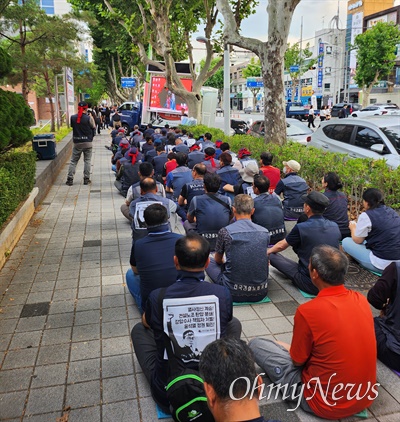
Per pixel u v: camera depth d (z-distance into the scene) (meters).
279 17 10.72
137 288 4.46
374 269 5.08
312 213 4.66
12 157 7.79
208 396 1.77
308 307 2.91
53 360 3.74
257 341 3.45
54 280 5.40
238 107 90.56
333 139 10.05
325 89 58.53
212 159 8.68
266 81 11.36
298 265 4.95
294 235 4.66
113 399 3.26
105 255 6.25
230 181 7.62
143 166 6.27
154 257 3.62
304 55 57.88
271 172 7.74
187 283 2.84
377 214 4.93
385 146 8.53
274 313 4.48
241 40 11.52
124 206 7.34
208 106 22.19
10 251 6.30
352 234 5.37
